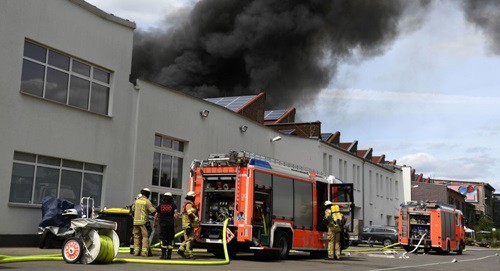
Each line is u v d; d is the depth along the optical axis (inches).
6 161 597.9
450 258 918.4
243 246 592.7
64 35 682.2
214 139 1005.2
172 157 901.8
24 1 624.7
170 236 512.7
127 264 451.5
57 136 668.1
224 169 585.0
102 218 660.7
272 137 1259.2
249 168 572.4
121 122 774.5
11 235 601.9
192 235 546.9
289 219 628.4
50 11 661.3
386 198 2039.9
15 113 611.5
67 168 688.4
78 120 701.9
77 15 704.4
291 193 638.5
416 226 1077.1
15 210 609.0
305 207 665.6
